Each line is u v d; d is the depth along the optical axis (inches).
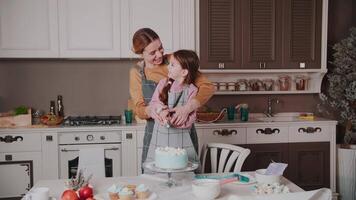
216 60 136.7
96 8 130.7
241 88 144.5
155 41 80.5
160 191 67.0
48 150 125.0
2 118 126.2
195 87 77.3
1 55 127.6
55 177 125.8
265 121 136.6
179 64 75.5
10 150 123.6
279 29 139.1
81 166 122.6
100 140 127.1
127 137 128.0
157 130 76.7
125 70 145.9
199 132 130.5
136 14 132.0
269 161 134.5
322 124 136.7
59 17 129.5
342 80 137.2
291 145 135.4
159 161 67.0
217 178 74.7
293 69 140.6
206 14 135.3
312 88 150.3
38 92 142.6
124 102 146.6
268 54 139.3
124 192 61.1
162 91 76.4
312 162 137.4
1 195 124.5
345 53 136.8
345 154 136.7
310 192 44.1
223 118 143.4
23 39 128.5
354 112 140.3
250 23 137.5
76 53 131.0
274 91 145.4
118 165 128.4
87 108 145.4
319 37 141.2
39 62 142.1
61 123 133.1
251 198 43.2
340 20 151.3
